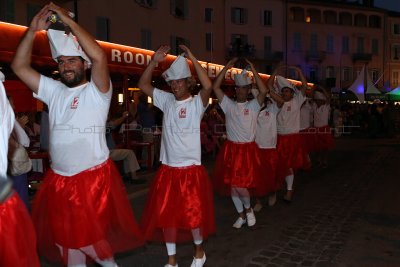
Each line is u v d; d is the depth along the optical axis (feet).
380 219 20.53
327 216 21.02
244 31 132.46
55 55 10.56
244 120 17.72
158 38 79.56
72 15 10.36
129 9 70.59
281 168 22.88
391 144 60.34
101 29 64.13
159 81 39.81
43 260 14.67
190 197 13.20
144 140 34.99
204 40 117.39
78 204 10.44
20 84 34.88
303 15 154.71
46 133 24.90
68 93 10.73
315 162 40.11
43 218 10.97
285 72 148.56
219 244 16.87
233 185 17.72
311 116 36.35
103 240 10.73
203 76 13.33
